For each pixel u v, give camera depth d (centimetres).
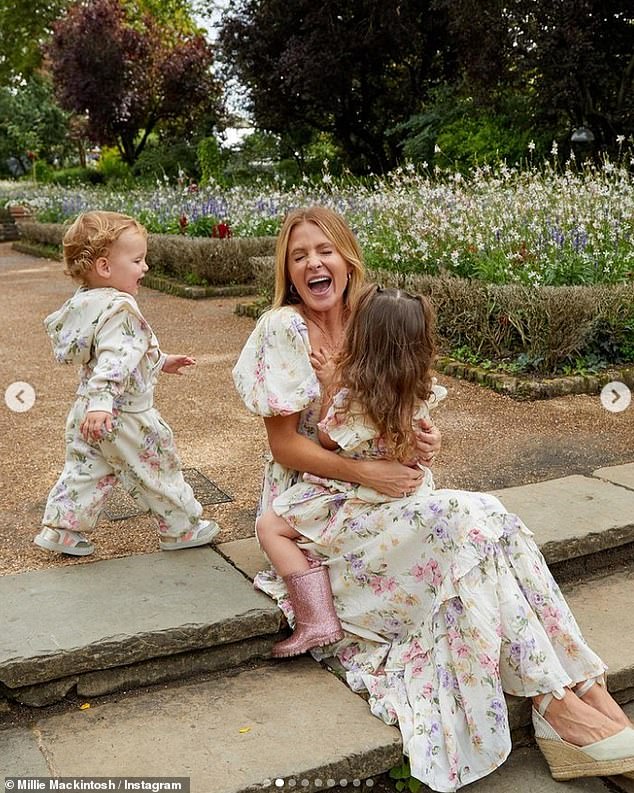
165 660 253
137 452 292
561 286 598
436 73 2200
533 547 251
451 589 236
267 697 246
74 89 2922
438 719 232
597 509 344
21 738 227
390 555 250
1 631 246
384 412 246
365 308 248
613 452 445
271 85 2278
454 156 1802
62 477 297
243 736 228
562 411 521
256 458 433
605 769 228
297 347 260
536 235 685
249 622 258
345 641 262
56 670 235
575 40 1548
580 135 1481
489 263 667
